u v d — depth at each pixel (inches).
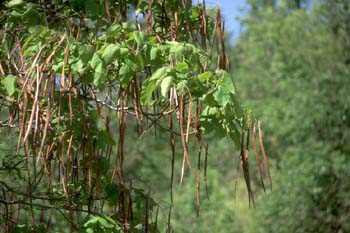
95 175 201.6
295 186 765.3
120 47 167.5
